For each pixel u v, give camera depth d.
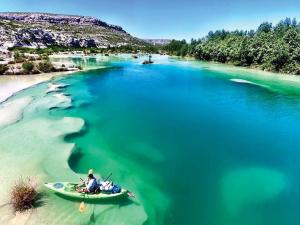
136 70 75.44
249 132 29.91
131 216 15.27
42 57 87.69
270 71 80.25
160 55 153.75
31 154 21.22
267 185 19.80
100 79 57.69
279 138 28.42
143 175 20.30
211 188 19.14
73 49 149.75
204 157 23.72
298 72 73.50
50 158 20.75
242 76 69.31
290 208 17.39
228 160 23.34
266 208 17.30
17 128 26.55
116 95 43.84
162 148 25.08
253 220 16.22
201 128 30.66
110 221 14.66
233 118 34.47
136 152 23.97
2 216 14.06
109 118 32.31
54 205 15.21
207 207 17.11
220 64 102.81
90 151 23.44
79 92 44.22
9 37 141.50
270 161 23.45
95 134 27.20
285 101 43.34
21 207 14.68
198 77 66.00
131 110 36.06
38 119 29.45
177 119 33.34
